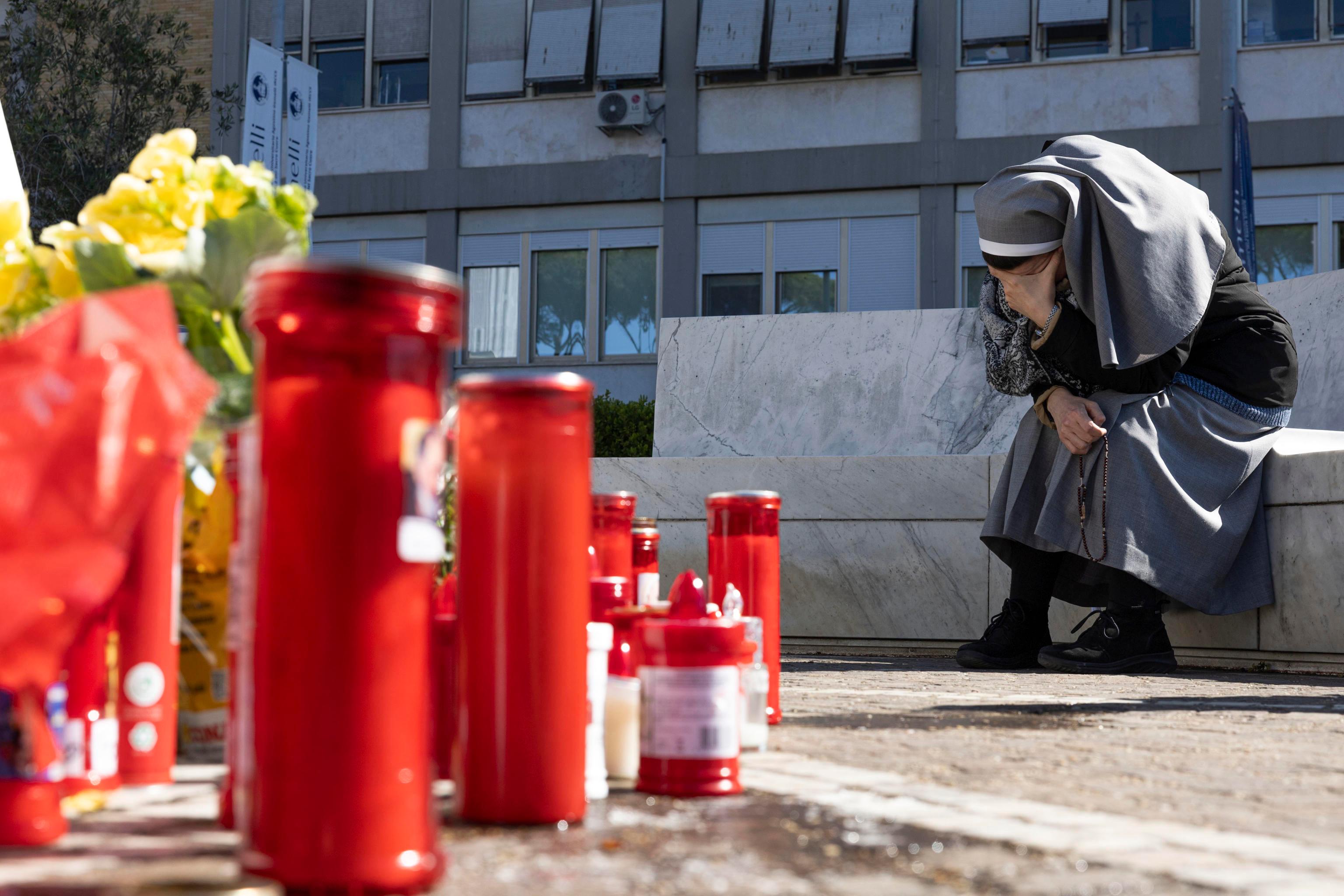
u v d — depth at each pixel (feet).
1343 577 11.74
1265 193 56.54
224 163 4.58
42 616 2.74
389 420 2.78
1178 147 57.11
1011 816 3.87
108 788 3.86
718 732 4.12
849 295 60.34
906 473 15.87
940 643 15.66
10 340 2.90
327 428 2.75
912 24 59.11
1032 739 6.09
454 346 2.99
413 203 63.52
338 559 2.73
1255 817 4.07
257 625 2.77
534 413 3.63
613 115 60.90
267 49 49.96
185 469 4.36
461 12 63.67
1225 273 12.35
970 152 58.90
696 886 2.92
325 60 64.95
